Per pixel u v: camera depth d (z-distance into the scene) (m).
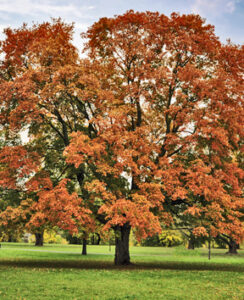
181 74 18.56
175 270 17.66
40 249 40.47
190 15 20.48
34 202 18.11
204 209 17.72
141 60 21.05
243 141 19.72
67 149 16.03
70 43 21.05
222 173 17.75
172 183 17.23
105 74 20.73
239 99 18.03
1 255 29.81
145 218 15.62
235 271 17.72
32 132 21.11
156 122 22.23
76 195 16.91
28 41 19.91
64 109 19.81
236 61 19.55
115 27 20.47
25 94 17.09
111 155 18.23
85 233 20.84
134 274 15.07
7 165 19.47
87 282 12.34
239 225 17.48
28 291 10.18
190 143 18.44
